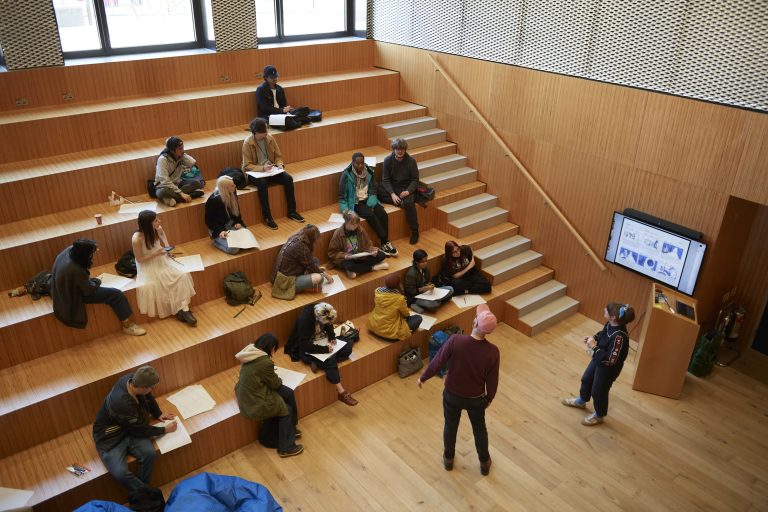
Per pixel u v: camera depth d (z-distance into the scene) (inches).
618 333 193.9
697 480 188.9
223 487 163.3
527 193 285.0
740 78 197.5
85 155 235.5
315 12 332.5
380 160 285.6
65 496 160.1
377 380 230.5
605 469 192.1
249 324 209.9
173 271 206.2
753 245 241.9
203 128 270.8
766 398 227.5
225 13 281.4
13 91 235.1
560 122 258.7
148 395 176.9
